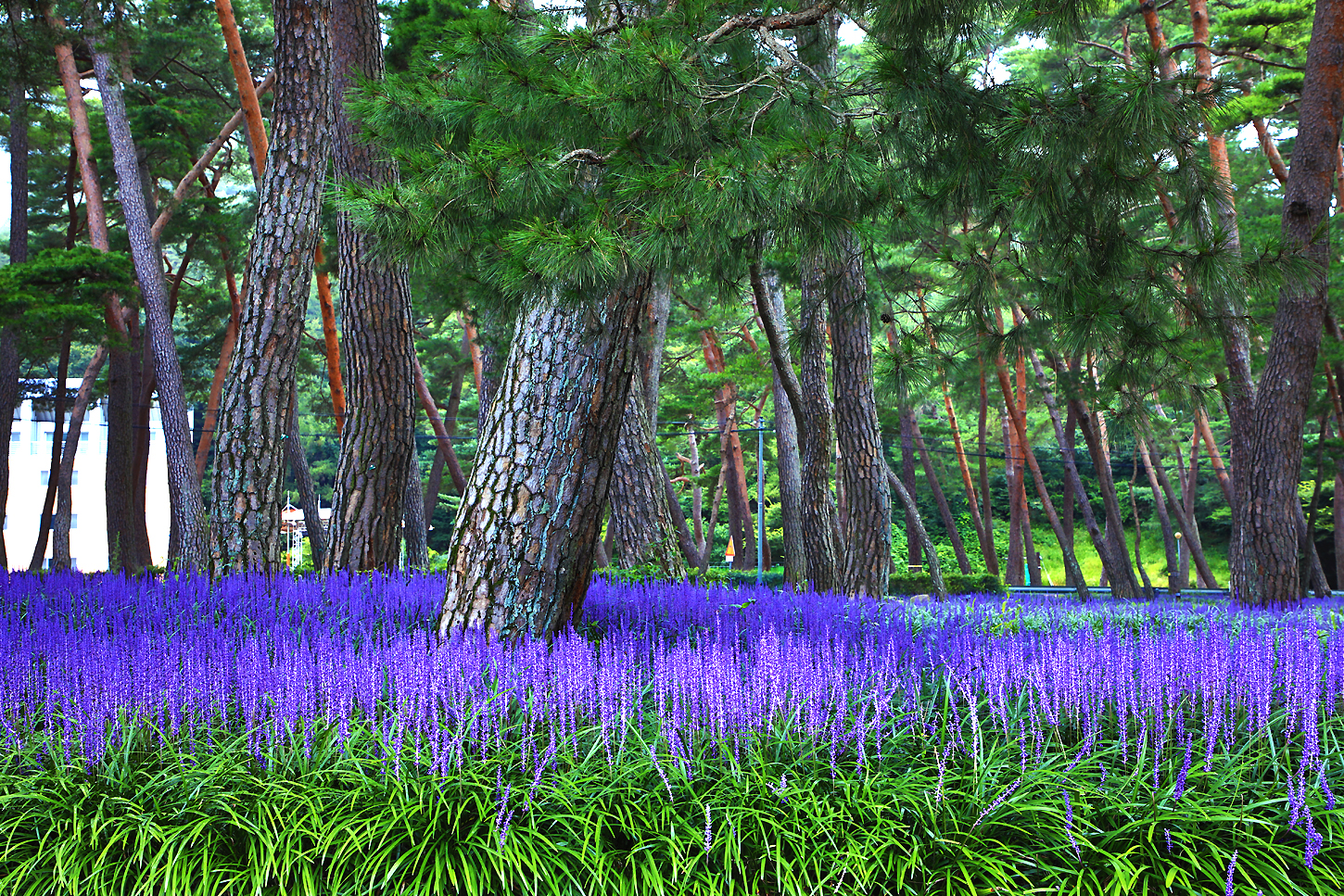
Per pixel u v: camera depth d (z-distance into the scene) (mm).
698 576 14242
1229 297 6203
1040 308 6988
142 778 4707
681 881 4059
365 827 4211
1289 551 11250
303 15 10914
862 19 6312
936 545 49875
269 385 11070
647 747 4602
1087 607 11703
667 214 5059
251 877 4035
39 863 4219
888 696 5098
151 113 24234
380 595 8898
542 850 4141
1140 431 8359
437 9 16469
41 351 27438
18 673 5289
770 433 41000
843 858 4035
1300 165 11078
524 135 5562
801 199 5496
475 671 5305
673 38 5516
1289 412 11250
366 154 11141
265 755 4711
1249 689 5059
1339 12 10805
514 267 5168
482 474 6738
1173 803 4297
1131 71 5512
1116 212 6363
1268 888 3887
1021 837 4238
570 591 6820
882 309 9219
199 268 38219
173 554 20312
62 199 31031
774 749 4852
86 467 52625
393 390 11344
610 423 6781
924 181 6664
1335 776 4609
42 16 18594
